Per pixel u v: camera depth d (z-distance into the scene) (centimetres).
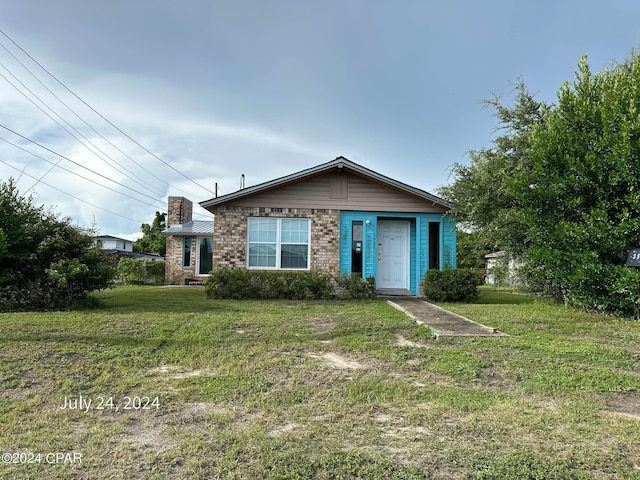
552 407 417
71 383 466
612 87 900
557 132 938
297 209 1369
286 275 1232
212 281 1223
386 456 315
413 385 480
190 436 346
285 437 345
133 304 1078
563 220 916
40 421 375
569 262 916
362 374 514
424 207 1399
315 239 1369
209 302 1124
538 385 475
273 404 419
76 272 938
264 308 1001
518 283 1291
